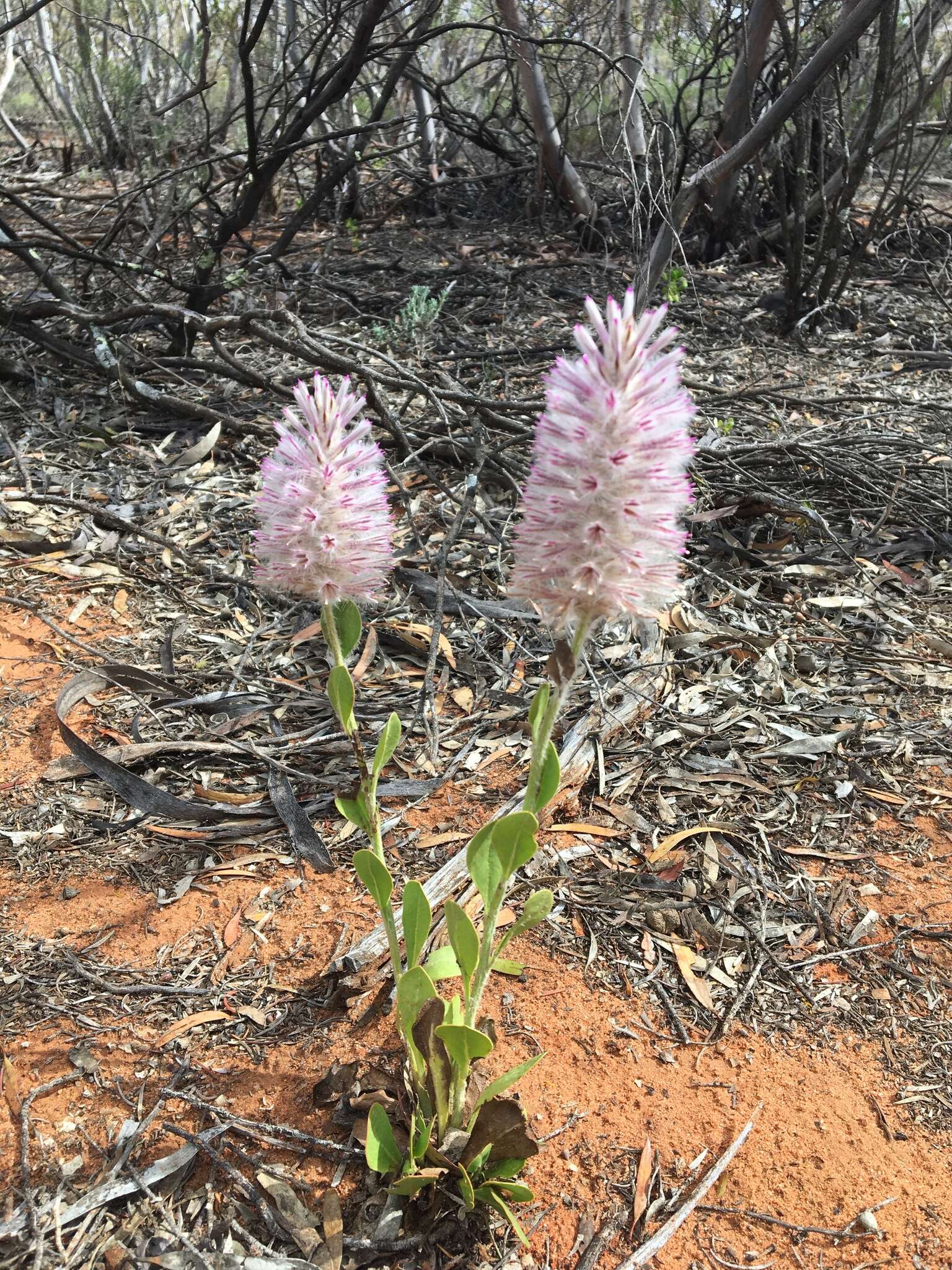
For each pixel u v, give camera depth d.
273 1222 0.37
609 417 0.26
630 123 1.68
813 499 0.92
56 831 0.55
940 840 0.56
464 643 0.72
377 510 0.34
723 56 1.61
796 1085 0.43
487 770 0.60
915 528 0.88
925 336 1.40
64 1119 0.41
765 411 1.10
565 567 0.28
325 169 1.88
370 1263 0.36
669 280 1.23
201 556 0.81
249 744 0.61
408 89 2.10
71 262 1.51
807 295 1.43
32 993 0.46
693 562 0.81
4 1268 0.35
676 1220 0.38
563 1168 0.40
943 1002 0.47
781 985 0.48
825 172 1.62
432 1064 0.36
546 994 0.47
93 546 0.81
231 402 1.07
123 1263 0.36
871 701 0.67
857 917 0.52
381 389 1.05
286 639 0.72
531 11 1.61
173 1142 0.40
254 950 0.48
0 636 0.71
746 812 0.58
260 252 1.47
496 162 2.02
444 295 1.20
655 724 0.64
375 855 0.35
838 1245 0.38
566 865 0.54
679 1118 0.42
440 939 0.48
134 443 0.99
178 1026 0.44
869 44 1.59
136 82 1.83
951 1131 0.42
